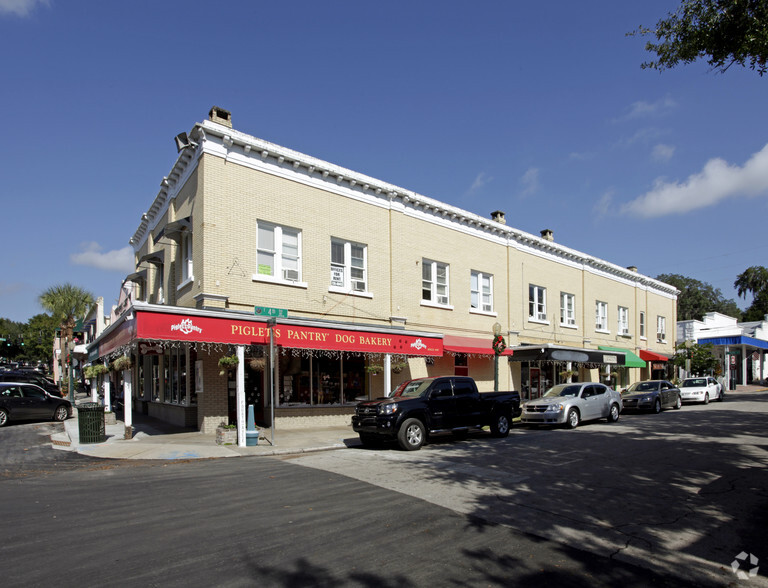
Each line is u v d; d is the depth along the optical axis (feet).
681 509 23.81
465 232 77.46
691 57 30.27
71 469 34.37
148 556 17.70
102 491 27.32
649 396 77.36
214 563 17.11
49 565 16.87
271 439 44.55
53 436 49.44
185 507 23.97
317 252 58.18
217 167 51.03
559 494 26.53
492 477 30.66
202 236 49.96
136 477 31.12
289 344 48.73
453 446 44.11
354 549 18.53
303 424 56.39
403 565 17.15
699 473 31.32
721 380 131.44
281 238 55.47
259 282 52.90
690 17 29.30
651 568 17.19
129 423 46.98
